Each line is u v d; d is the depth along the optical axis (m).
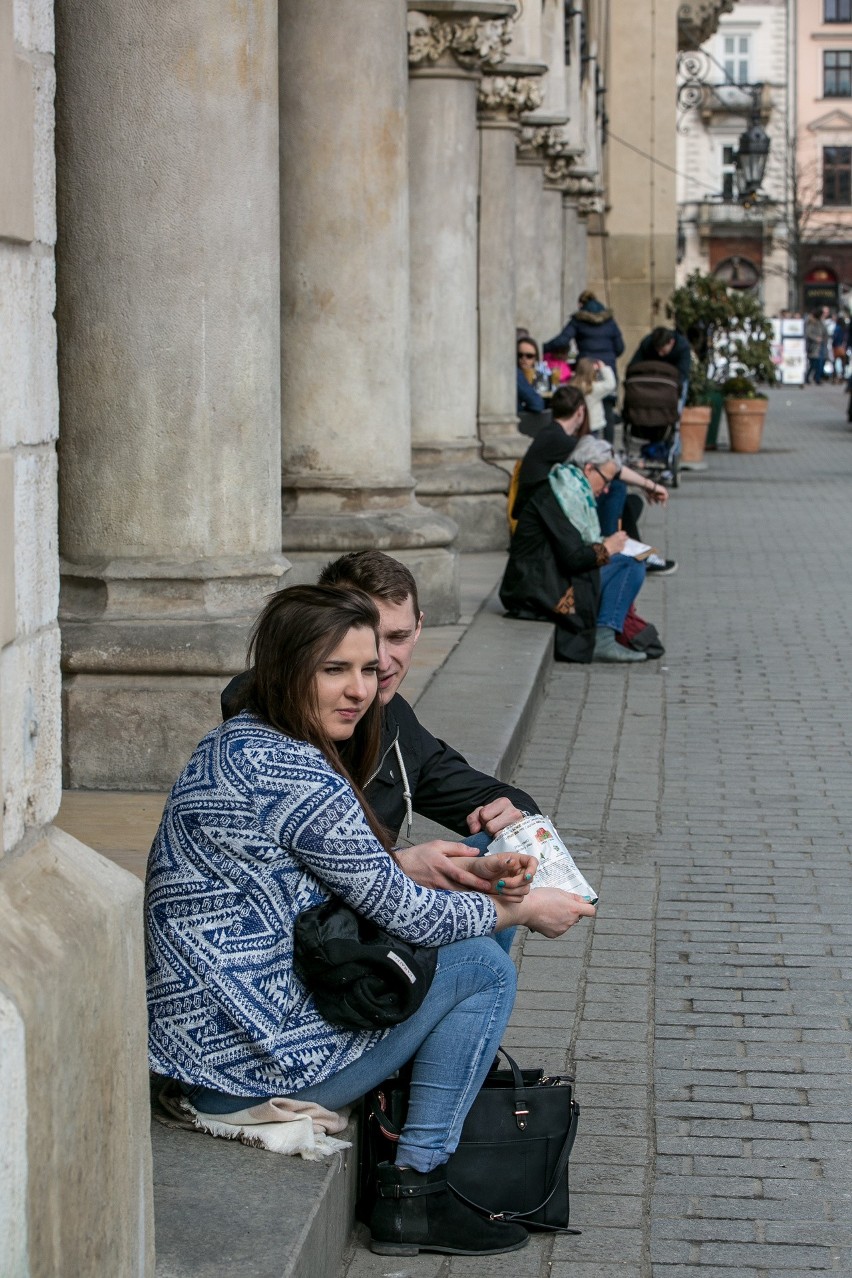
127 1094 2.79
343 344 9.86
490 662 9.34
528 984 5.32
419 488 13.60
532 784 7.79
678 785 7.85
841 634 11.89
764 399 27.80
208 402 6.60
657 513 19.22
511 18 12.34
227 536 6.70
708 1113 4.42
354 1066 3.58
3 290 2.51
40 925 2.55
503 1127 3.74
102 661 6.60
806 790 7.79
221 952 3.42
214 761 3.44
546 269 22.22
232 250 6.54
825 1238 3.79
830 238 77.56
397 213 9.81
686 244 76.88
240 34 6.43
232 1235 3.19
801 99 77.12
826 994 5.26
